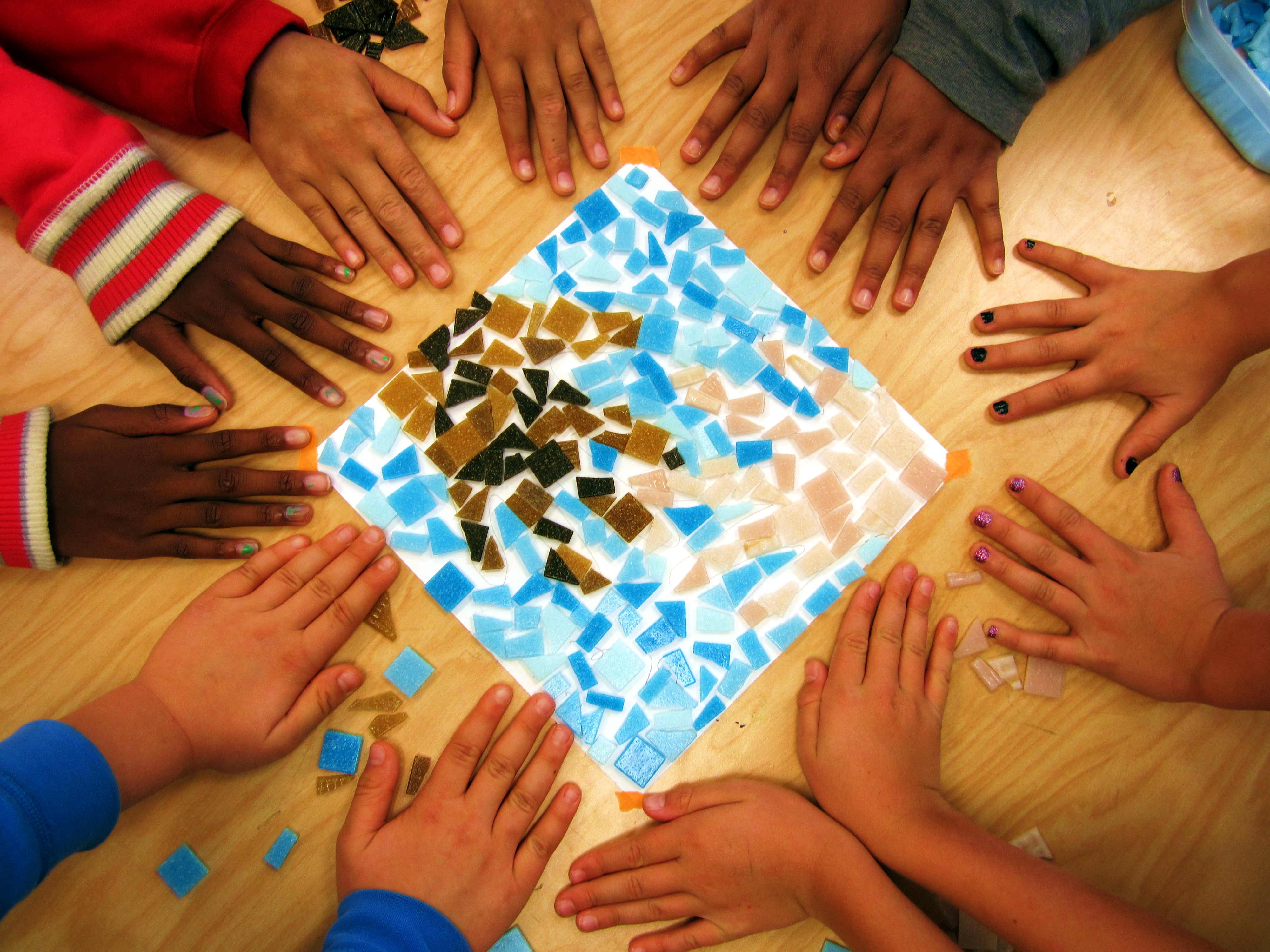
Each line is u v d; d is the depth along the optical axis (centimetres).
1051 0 51
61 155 50
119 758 46
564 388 52
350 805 50
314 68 52
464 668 51
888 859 48
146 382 53
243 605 50
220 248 52
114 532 50
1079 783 51
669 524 52
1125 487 53
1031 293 54
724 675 51
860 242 55
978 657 52
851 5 53
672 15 56
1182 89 55
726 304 54
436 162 54
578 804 50
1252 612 48
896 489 53
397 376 52
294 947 49
